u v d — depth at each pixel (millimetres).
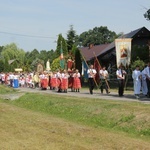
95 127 16250
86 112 19688
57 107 22812
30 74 50375
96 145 11883
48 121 17062
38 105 25328
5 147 11648
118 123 16719
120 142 12281
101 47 66875
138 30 50625
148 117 15734
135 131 15344
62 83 33219
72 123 16953
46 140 12672
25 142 12367
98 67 34781
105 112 18484
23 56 130250
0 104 26234
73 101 22844
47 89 41031
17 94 33375
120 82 25844
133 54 40375
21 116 19000
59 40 62250
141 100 22375
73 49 54000
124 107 18297
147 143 12391
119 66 27047
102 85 30062
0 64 94062
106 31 119312
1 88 42312
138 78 24516
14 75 49000
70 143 12156
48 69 58219
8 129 14875
